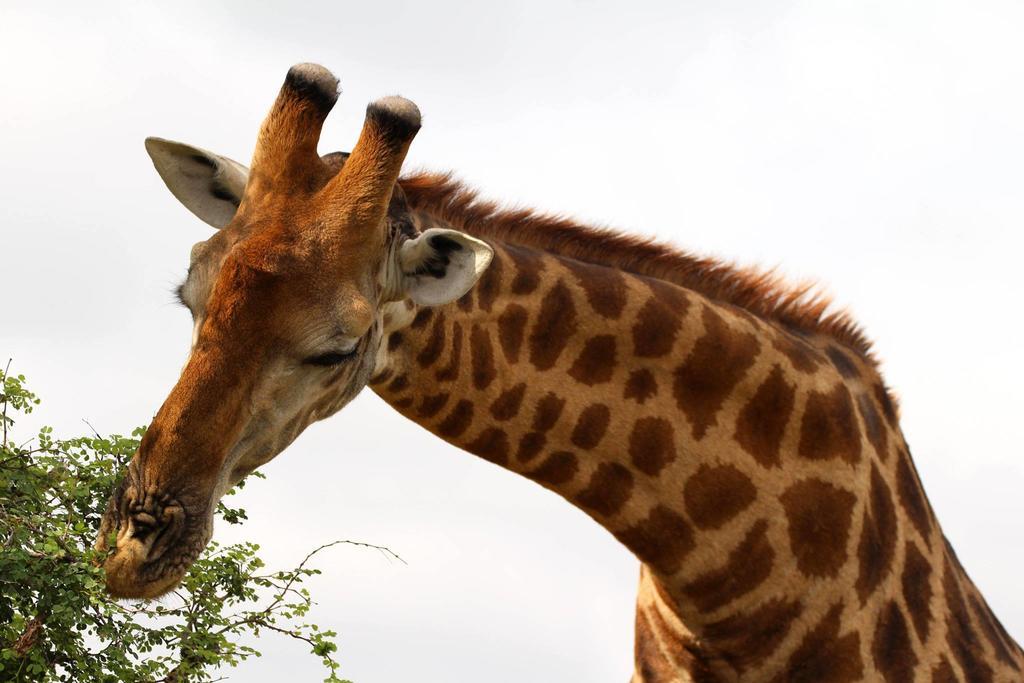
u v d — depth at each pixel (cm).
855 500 1030
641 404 1008
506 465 1016
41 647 1291
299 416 891
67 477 1354
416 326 957
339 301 880
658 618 1067
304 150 918
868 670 1013
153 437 856
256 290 867
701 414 1015
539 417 997
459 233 898
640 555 1035
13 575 1243
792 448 1025
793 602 1019
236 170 956
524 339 991
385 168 902
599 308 1004
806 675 1020
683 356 1012
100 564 941
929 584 1043
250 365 864
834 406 1039
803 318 1100
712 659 1042
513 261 997
